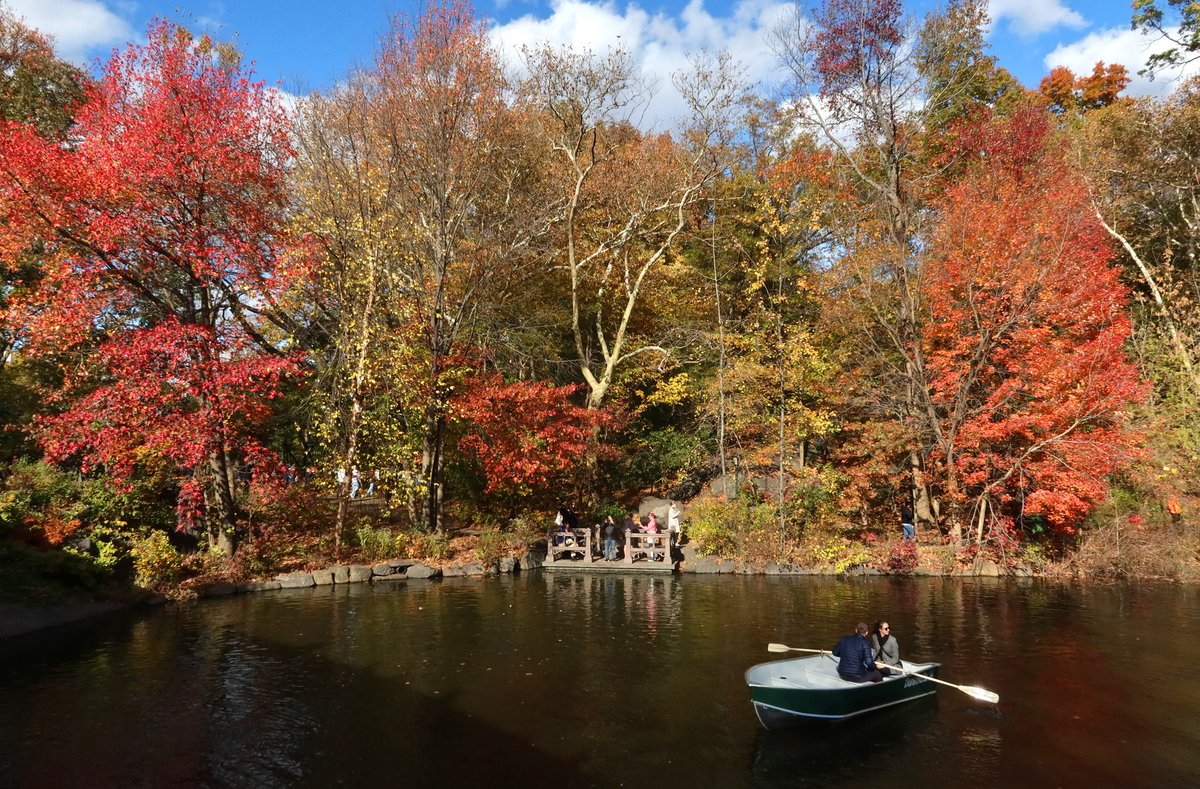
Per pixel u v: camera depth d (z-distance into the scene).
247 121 17.42
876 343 26.17
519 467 22.06
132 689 10.12
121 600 15.34
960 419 21.53
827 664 10.31
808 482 23.38
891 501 25.11
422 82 21.09
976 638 13.14
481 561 20.92
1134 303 28.42
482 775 7.51
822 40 23.48
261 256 17.97
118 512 17.69
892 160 23.41
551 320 28.81
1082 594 17.59
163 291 18.14
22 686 10.24
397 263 21.62
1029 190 23.89
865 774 7.58
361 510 25.17
